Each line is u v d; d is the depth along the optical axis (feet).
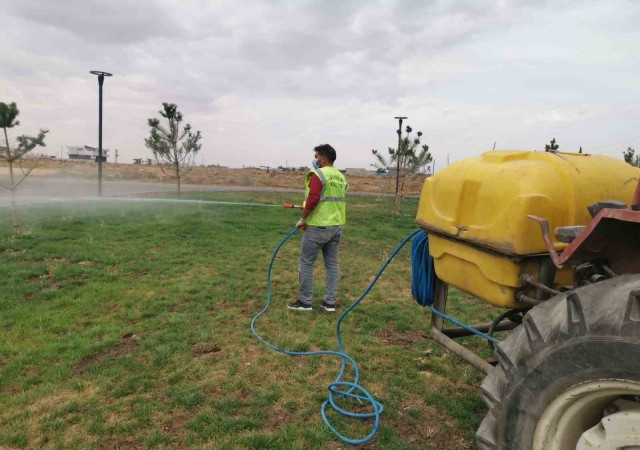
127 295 17.46
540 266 7.77
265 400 10.23
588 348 5.18
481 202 8.13
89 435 8.85
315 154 16.75
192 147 55.93
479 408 10.37
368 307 17.44
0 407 9.74
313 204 15.71
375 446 8.82
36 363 11.82
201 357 12.43
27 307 15.69
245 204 49.52
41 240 26.05
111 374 11.28
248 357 12.53
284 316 15.98
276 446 8.64
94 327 14.17
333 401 10.31
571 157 8.34
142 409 9.70
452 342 10.22
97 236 28.30
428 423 9.70
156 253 24.61
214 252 25.80
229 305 16.94
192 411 9.78
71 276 19.58
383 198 79.71
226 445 8.59
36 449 8.41
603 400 5.38
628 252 6.56
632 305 4.95
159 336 13.64
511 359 6.14
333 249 16.78
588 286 5.67
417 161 55.36
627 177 8.41
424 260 10.62
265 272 21.80
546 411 5.67
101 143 49.16
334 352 12.75
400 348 13.66
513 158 8.46
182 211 42.60
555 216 7.54
